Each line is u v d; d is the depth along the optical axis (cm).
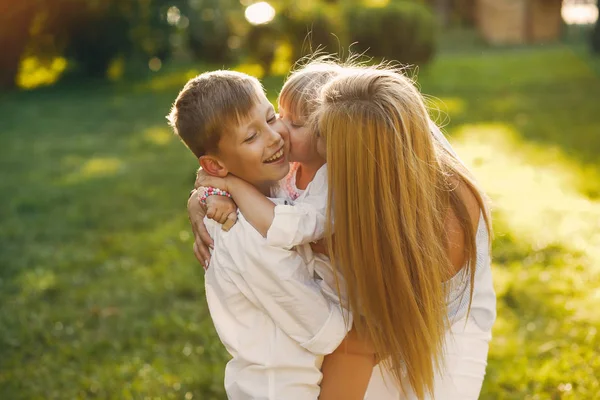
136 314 454
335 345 187
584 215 567
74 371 388
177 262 530
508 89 1285
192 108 190
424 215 182
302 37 1490
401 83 185
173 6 1645
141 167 840
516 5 2355
